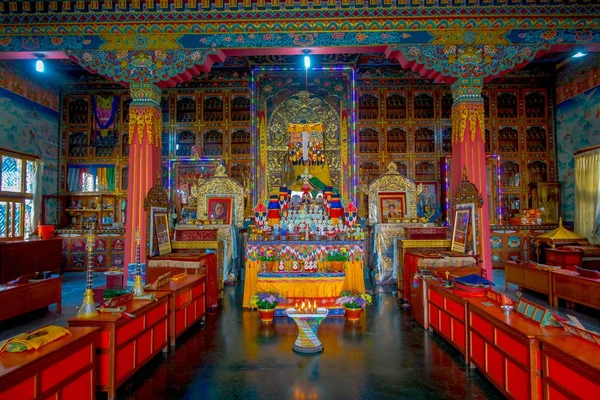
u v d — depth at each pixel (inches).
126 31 292.2
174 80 298.2
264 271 259.4
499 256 435.5
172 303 184.5
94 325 133.0
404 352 179.9
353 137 444.1
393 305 273.7
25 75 401.4
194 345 190.2
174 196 458.9
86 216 460.4
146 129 291.3
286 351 181.6
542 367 109.7
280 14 291.0
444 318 187.2
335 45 290.8
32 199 408.5
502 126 460.8
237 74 466.0
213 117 471.5
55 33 290.7
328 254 262.5
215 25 291.9
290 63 446.3
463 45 289.6
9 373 88.6
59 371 106.1
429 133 471.5
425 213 445.4
